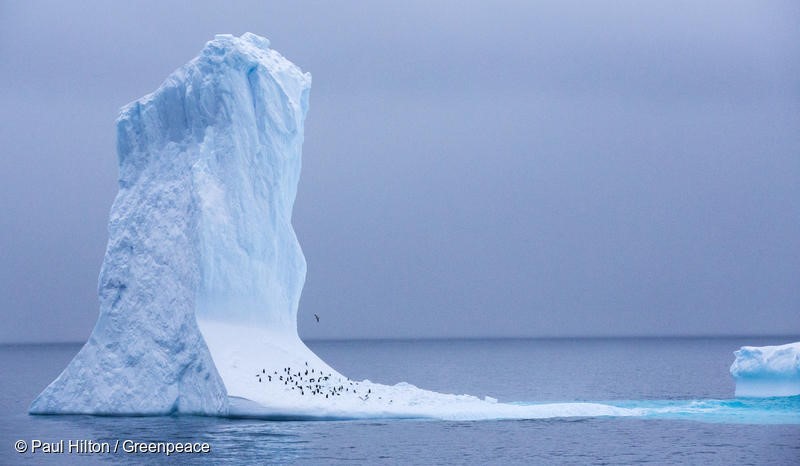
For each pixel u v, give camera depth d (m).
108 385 139.75
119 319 142.00
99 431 124.75
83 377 142.00
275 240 149.50
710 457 112.62
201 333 137.12
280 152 151.75
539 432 129.75
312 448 114.69
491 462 109.31
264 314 146.00
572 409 142.50
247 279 144.50
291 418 131.50
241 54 149.75
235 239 144.12
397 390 147.25
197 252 140.88
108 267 144.62
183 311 139.88
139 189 148.00
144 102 151.50
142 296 142.00
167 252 143.25
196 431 123.75
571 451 116.00
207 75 149.62
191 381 137.00
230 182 146.12
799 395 159.75
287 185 155.62
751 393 164.75
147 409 137.00
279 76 154.75
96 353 142.38
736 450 116.81
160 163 149.00
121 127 151.25
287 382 137.62
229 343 139.25
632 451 116.25
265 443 116.50
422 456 111.75
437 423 136.25
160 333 139.75
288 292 153.25
